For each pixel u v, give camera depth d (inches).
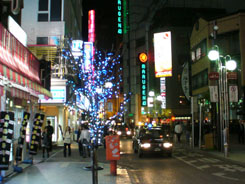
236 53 1327.5
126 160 622.8
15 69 383.2
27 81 440.5
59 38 1158.3
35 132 537.3
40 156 664.4
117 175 430.9
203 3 2415.1
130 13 3004.4
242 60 1300.4
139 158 658.8
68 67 1047.6
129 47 3009.4
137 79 2854.3
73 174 430.0
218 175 430.6
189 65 1711.4
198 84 1556.3
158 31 2364.7
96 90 570.9
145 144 657.0
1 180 370.3
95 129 531.2
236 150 766.5
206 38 1428.4
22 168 475.2
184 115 2050.9
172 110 2134.6
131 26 2965.1
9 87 420.8
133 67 2893.7
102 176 422.3
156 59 2158.0
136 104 2815.0
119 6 3191.4
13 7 426.0
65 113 1053.2
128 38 3056.1
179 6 2423.7
